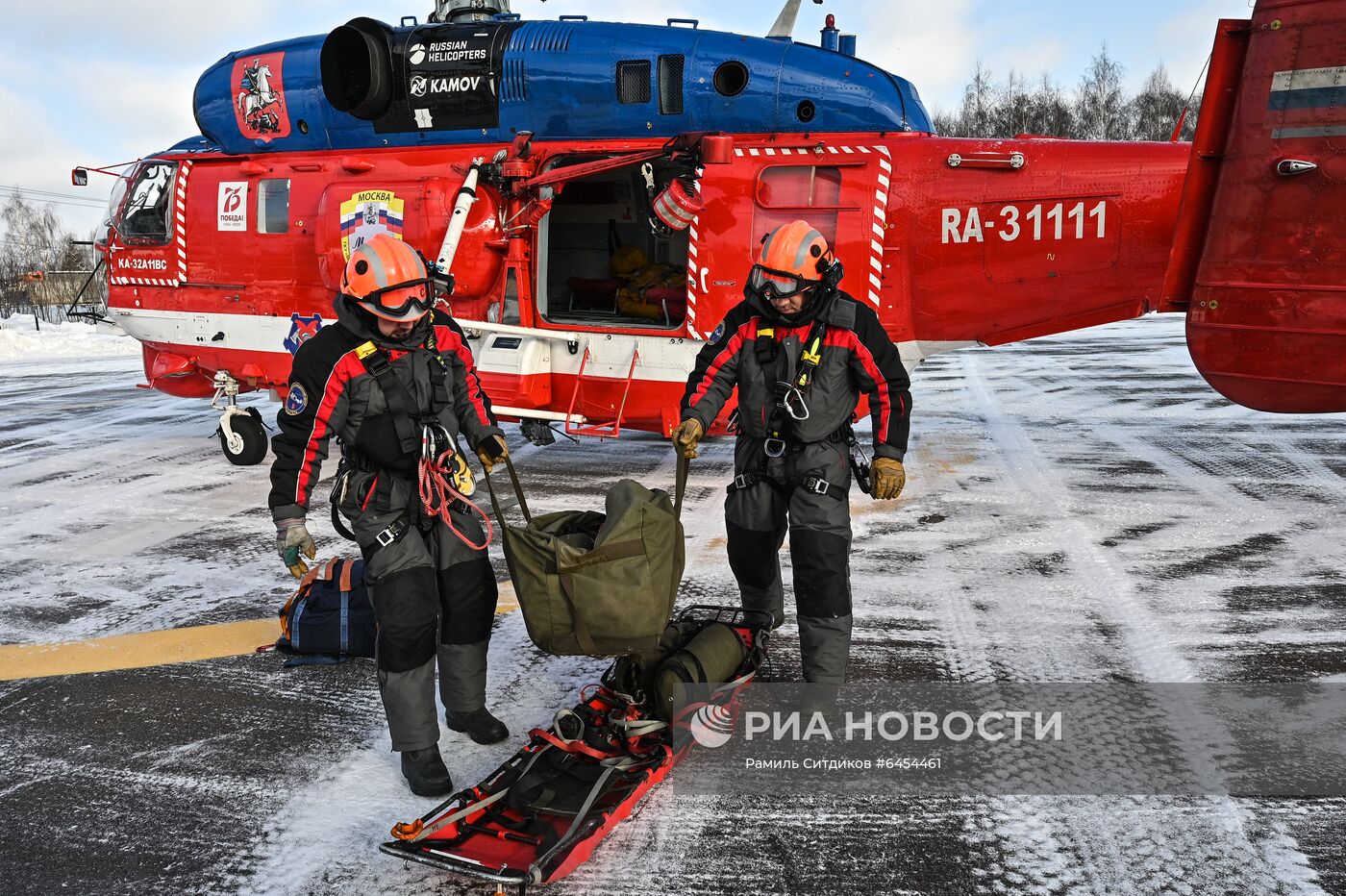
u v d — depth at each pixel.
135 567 5.20
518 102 6.74
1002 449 7.64
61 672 3.89
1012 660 3.79
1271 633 4.00
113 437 9.07
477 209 6.64
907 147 6.07
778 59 6.35
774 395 3.15
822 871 2.53
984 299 6.12
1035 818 2.74
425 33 6.98
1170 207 5.70
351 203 6.92
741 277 6.22
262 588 4.85
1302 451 7.29
